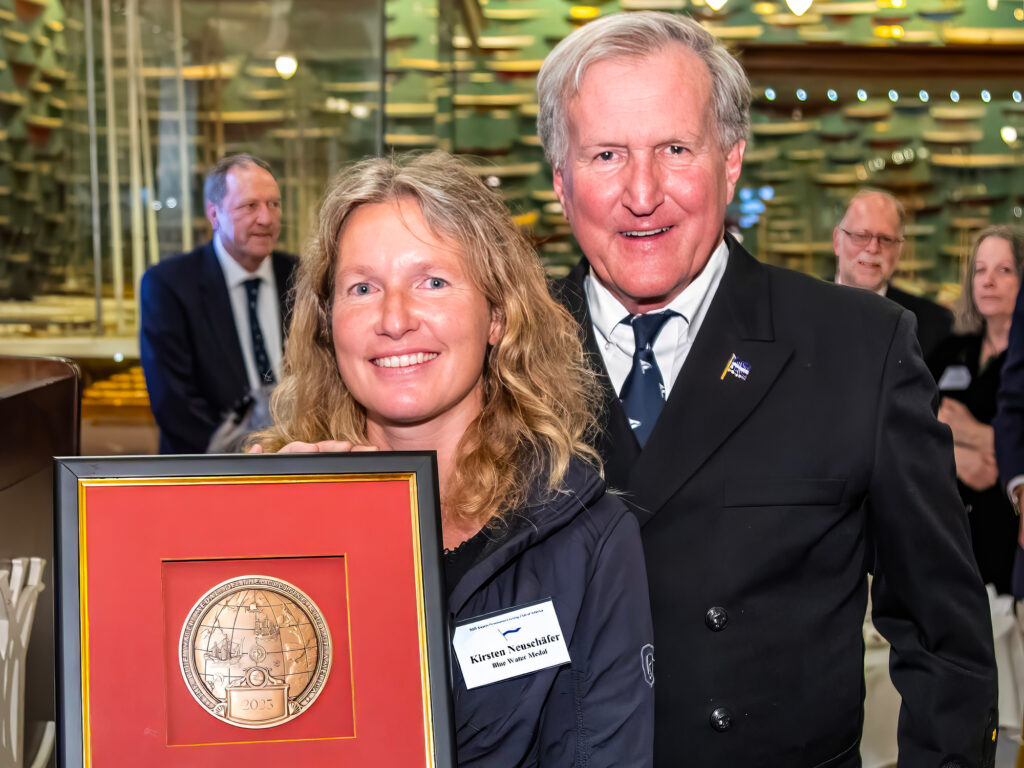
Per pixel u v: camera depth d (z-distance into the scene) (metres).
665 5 3.91
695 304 1.42
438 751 0.98
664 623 1.34
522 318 1.22
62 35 3.24
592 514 1.17
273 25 3.38
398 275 1.12
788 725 1.33
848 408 1.35
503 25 3.89
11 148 3.22
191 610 0.98
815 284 1.46
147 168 3.35
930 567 1.32
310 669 0.98
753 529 1.34
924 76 3.95
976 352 3.20
